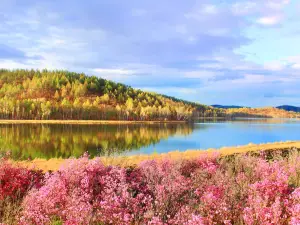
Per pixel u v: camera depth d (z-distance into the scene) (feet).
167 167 38.29
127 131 287.07
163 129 332.19
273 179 29.89
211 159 47.21
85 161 34.78
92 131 274.57
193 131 305.94
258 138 225.15
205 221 19.93
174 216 23.17
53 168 48.47
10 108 492.54
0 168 33.81
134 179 34.76
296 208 20.12
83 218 20.54
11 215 23.43
